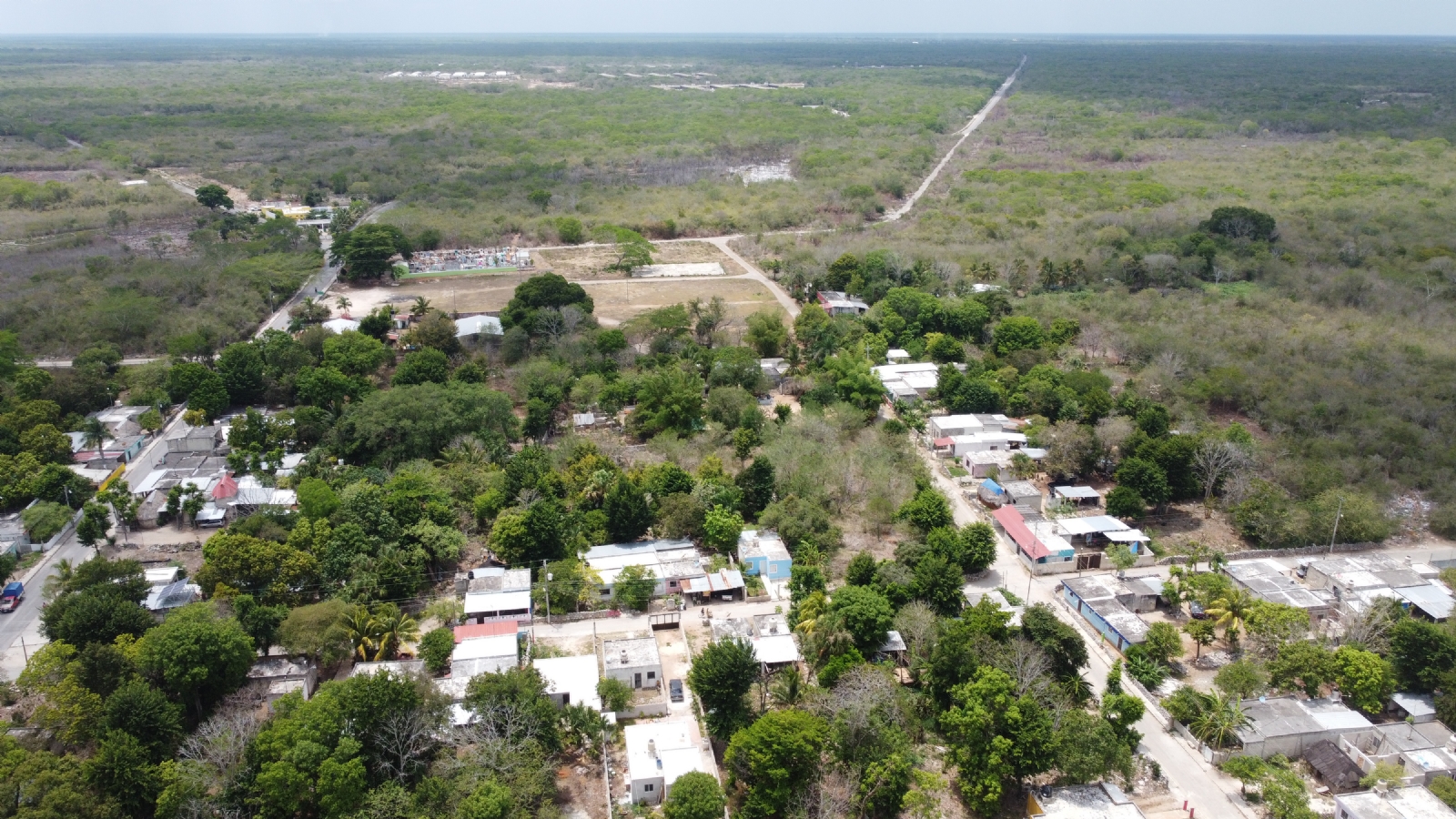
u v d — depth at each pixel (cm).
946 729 7775
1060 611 9950
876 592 9281
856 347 16600
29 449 12425
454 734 7681
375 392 13450
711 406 13900
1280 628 8869
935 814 7388
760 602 10000
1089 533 11150
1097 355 16850
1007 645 8381
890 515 11500
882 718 7812
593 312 18850
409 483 11150
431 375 14800
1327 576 10225
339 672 8762
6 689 8194
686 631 9550
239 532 10194
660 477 11538
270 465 12400
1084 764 7288
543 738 7712
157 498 11794
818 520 11106
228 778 7100
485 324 17050
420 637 9200
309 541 10062
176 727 7412
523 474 11569
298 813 7225
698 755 7650
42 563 10631
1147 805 7412
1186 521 11825
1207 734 7925
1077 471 12756
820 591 9406
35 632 9419
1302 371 15250
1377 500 11850
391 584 9681
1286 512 11256
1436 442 13038
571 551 10581
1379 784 7194
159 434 14038
